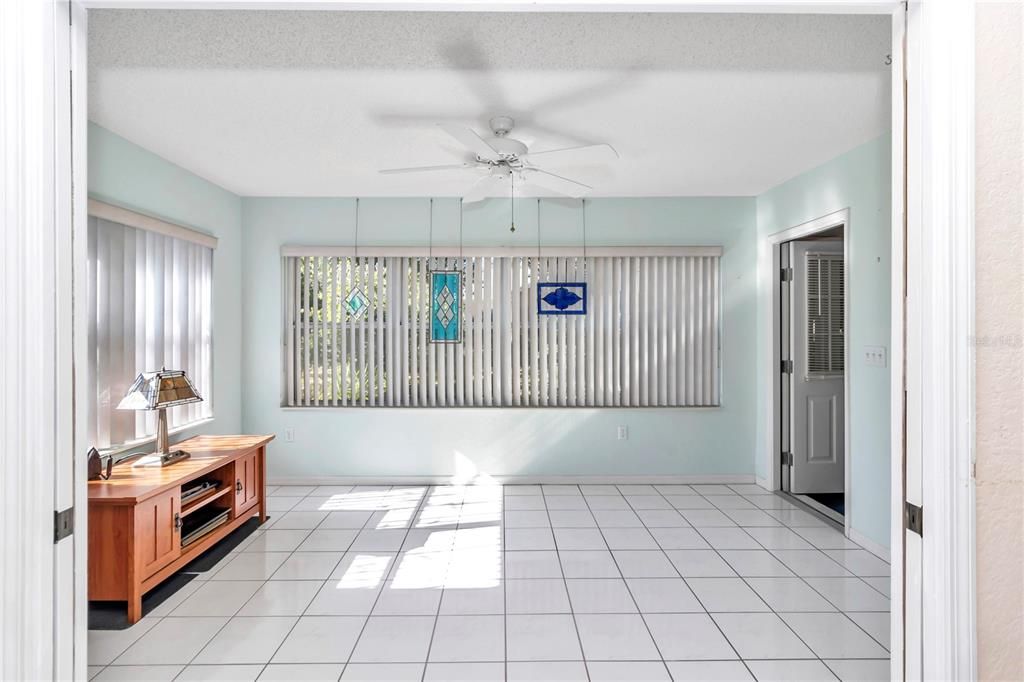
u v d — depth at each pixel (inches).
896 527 55.9
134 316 148.6
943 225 50.6
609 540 155.6
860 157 151.7
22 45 49.3
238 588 126.6
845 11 54.0
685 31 96.8
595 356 213.5
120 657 99.7
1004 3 50.9
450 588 126.3
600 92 119.6
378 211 210.1
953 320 50.4
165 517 122.9
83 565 54.6
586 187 146.5
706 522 170.1
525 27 95.5
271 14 92.1
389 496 196.4
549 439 211.0
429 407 209.8
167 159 163.6
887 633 107.1
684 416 211.9
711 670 95.6
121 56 105.4
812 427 199.8
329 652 101.1
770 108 128.0
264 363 209.3
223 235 195.9
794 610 116.1
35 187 49.9
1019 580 51.1
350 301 209.9
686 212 211.3
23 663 49.6
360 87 117.6
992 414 50.8
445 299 211.2
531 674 94.4
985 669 51.0
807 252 198.8
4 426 49.1
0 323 49.1
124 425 144.6
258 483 168.9
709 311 212.4
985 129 50.9
